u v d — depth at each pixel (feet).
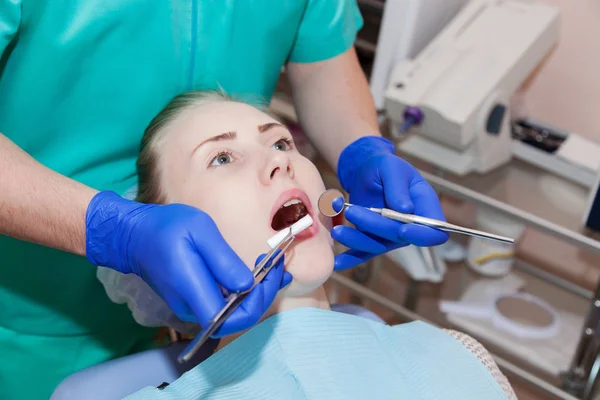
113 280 3.48
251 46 3.49
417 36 4.68
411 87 4.39
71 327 3.77
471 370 3.14
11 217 2.70
